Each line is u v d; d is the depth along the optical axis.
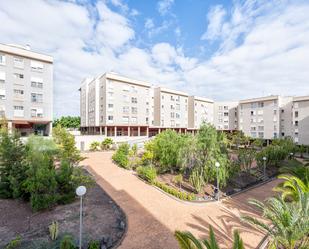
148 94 50.06
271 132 51.06
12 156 13.07
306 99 43.97
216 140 16.66
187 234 5.92
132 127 49.00
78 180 13.46
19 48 30.77
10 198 12.52
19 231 9.10
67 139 20.08
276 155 25.16
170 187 16.55
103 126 45.00
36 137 20.02
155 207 12.37
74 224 9.85
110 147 40.16
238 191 16.27
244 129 57.59
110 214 11.11
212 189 16.34
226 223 10.54
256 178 20.80
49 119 33.81
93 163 25.42
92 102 51.84
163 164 21.16
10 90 30.08
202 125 17.36
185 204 13.08
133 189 15.68
